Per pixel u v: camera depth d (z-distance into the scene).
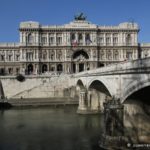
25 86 141.25
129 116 52.78
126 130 52.62
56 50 178.38
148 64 43.50
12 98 134.88
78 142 59.16
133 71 48.59
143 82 45.75
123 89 53.78
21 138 64.00
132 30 183.38
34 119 88.94
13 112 105.38
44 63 177.50
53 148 55.56
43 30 177.88
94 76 83.56
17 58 186.88
